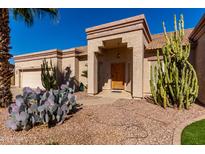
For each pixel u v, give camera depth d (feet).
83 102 36.06
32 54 75.05
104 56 57.67
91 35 48.29
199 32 35.09
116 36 43.14
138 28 39.09
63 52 65.26
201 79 34.81
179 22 30.17
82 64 63.16
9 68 30.45
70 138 16.76
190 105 29.27
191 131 17.98
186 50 29.68
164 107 28.07
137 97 39.34
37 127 19.63
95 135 17.47
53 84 53.98
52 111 20.01
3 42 28.86
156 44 46.24
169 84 28.94
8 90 29.84
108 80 56.80
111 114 24.75
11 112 19.71
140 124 20.48
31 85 77.66
